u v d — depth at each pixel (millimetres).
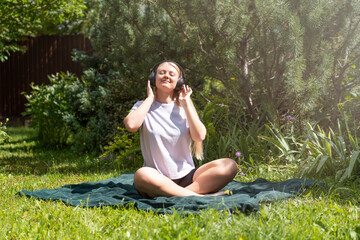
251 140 5270
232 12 4723
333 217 2582
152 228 2348
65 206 3025
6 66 12008
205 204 2891
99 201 3125
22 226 2457
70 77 8727
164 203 2973
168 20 5426
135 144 5473
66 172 5102
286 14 4410
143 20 5469
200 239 2117
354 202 3029
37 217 2635
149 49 5496
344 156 4223
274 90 5172
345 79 5398
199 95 5707
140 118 3244
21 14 7492
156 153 3311
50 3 7391
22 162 5969
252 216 2652
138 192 3352
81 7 8141
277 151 5020
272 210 2730
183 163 3404
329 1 4590
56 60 11352
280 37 4555
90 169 5402
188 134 3391
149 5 5477
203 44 5137
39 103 8086
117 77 7418
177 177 3318
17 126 11672
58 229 2412
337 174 3881
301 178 3953
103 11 6031
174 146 3332
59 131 7727
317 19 4395
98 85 7859
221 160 3330
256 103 5719
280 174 4441
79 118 7828
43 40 11461
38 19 7828
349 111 5141
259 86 5109
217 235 2186
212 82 6469
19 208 2941
